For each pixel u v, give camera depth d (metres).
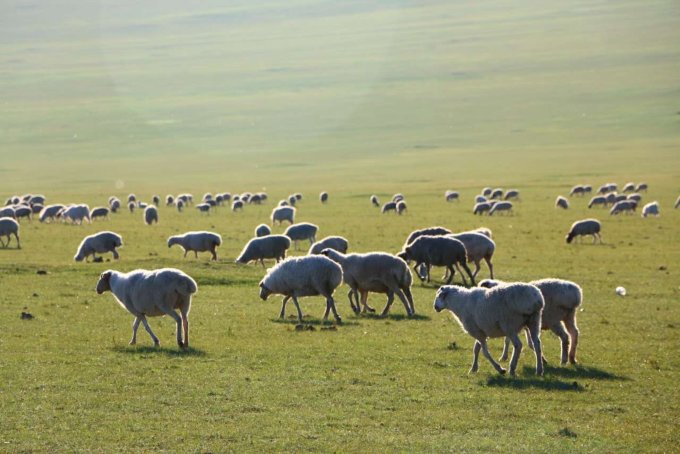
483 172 139.00
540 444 18.33
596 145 169.50
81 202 110.50
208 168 167.88
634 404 21.23
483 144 183.75
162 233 71.00
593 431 19.20
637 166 136.00
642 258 54.06
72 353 25.91
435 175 138.00
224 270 45.09
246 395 21.66
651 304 37.22
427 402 21.22
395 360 25.48
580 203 96.44
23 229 74.00
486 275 46.09
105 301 35.88
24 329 29.70
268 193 119.88
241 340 28.08
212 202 102.06
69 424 19.36
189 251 58.25
